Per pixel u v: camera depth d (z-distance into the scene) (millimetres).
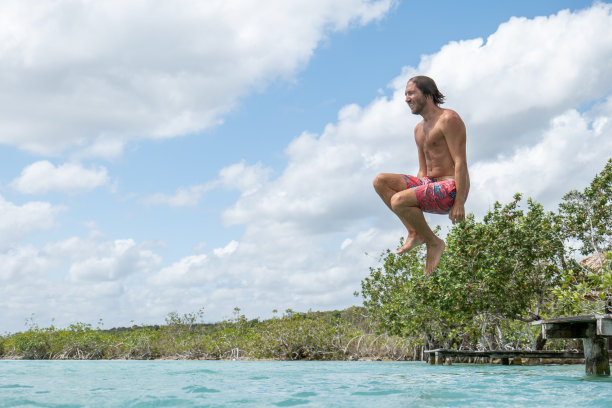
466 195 4008
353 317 27516
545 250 16156
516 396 5211
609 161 16438
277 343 25375
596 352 8070
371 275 21844
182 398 5254
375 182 4113
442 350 14945
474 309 16047
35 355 30219
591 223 15867
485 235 15828
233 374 10430
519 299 16453
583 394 5387
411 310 18625
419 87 4086
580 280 15719
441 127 3953
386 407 4301
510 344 18891
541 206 16484
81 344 30438
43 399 5227
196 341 30375
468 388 6270
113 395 5641
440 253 4125
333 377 9016
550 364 15281
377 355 24406
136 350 30828
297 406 4496
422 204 3941
